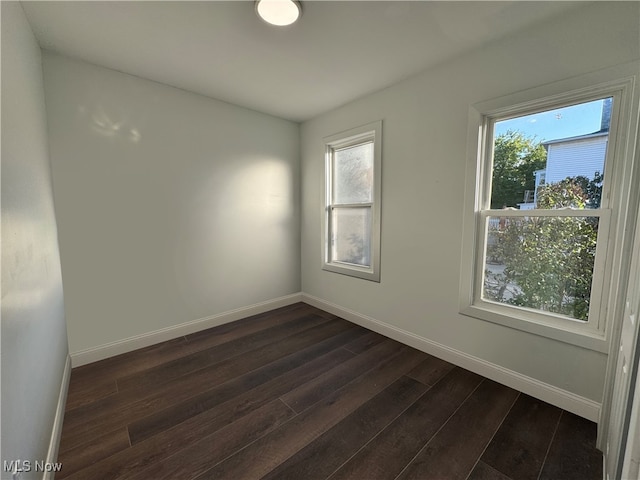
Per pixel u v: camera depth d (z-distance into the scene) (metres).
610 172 1.55
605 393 1.37
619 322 1.30
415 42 1.88
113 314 2.37
